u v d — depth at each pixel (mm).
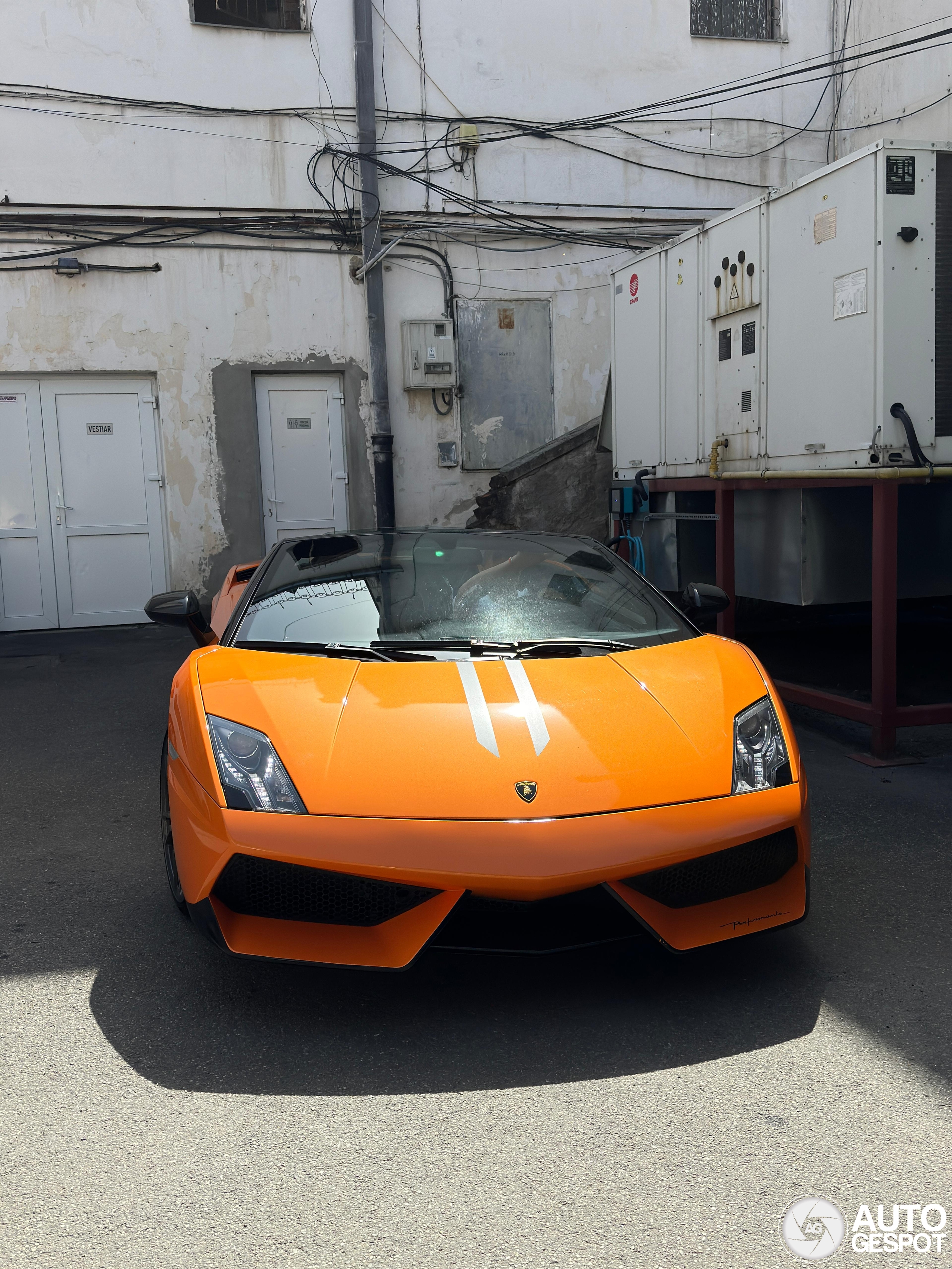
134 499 8727
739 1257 1562
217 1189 1739
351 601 3125
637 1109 1972
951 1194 1718
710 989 2463
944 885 3145
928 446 4191
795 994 2438
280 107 8516
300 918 2254
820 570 4953
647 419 6398
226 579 5168
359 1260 1563
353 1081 2072
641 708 2555
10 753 4852
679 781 2338
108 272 8359
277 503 8992
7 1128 1921
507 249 9180
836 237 4348
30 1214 1676
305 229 8680
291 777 2266
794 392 4738
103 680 6586
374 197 8656
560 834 2168
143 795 4176
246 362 8695
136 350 8492
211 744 2369
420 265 9008
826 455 4527
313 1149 1852
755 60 9570
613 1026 2289
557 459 8273
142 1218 1664
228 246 8555
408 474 9188
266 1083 2066
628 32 9234
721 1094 2021
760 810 2348
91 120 8203
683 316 5828
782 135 9742
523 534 3799
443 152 8914
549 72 9078
